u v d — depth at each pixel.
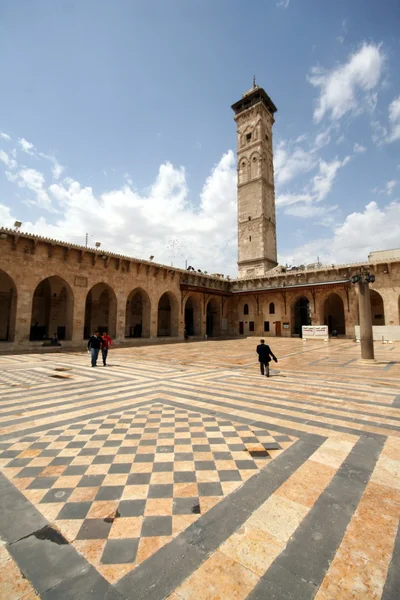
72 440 5.29
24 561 2.59
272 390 9.11
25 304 24.28
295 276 39.97
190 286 38.88
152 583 2.36
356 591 2.28
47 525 3.06
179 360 17.27
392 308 32.81
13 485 3.82
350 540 2.80
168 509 3.31
